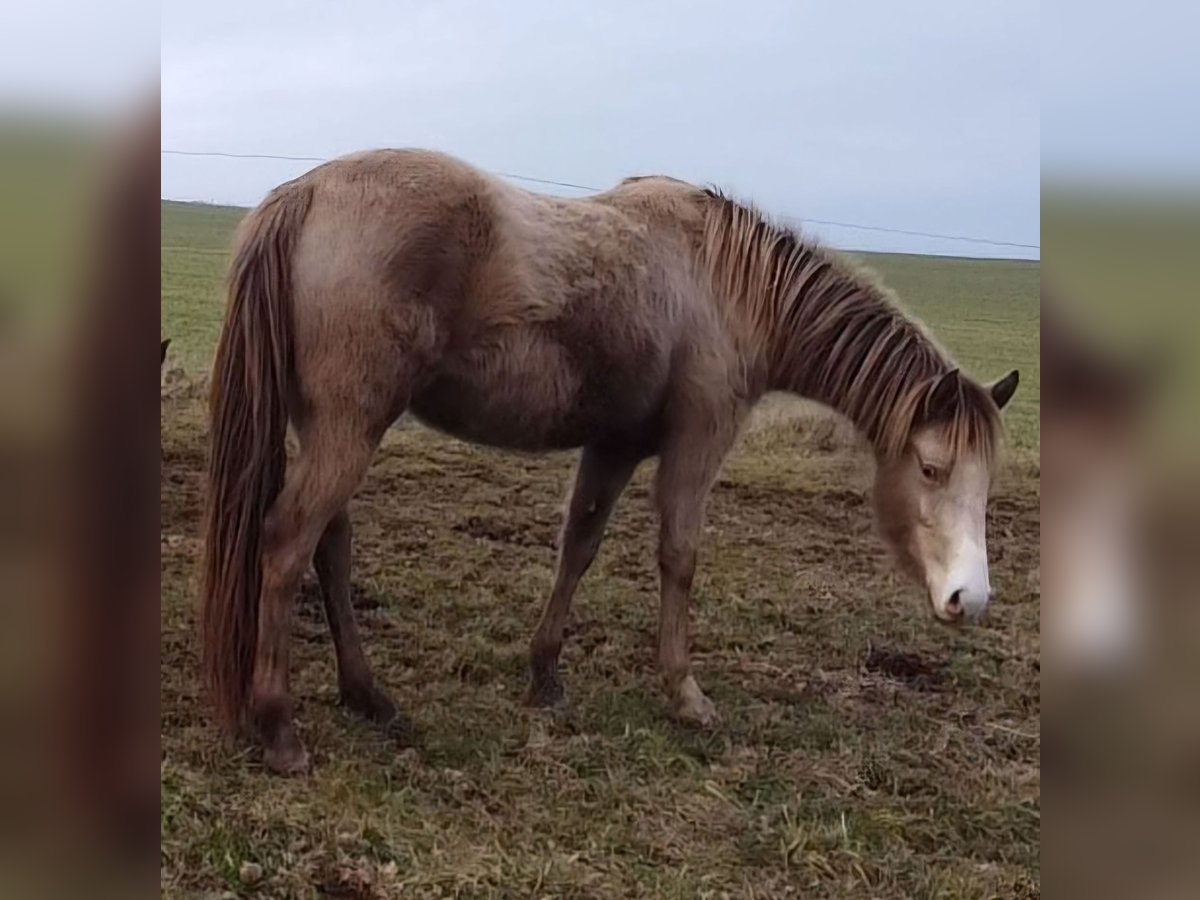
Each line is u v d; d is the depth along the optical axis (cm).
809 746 341
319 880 249
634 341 321
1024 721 370
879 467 349
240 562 273
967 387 325
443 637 383
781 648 401
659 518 346
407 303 277
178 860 245
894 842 296
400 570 418
